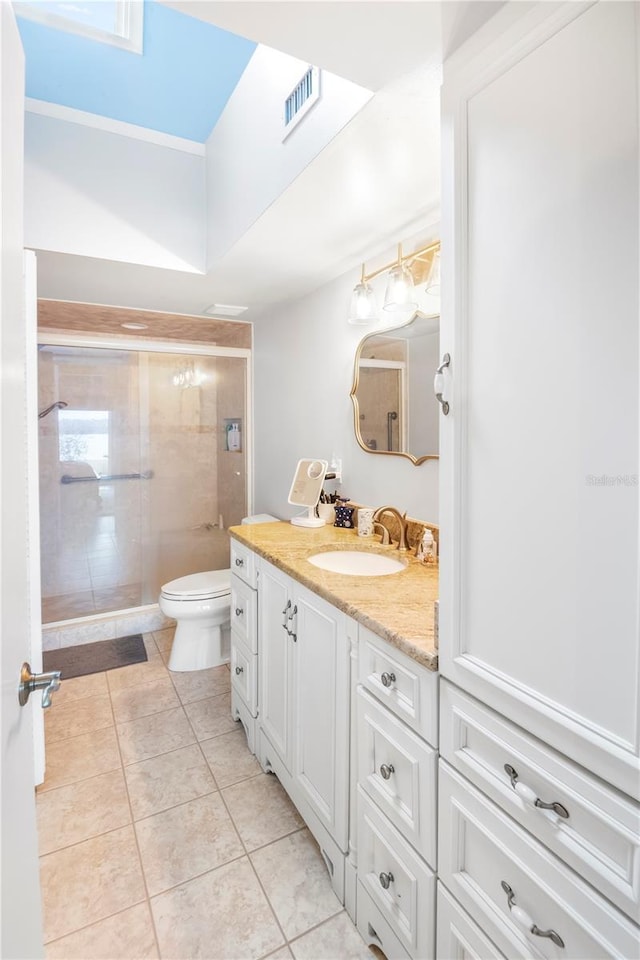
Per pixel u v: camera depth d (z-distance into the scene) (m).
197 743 1.99
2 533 0.63
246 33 0.85
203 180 2.17
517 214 0.71
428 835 0.97
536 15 0.66
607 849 0.63
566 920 0.69
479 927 0.85
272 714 1.75
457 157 0.80
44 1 1.52
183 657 2.62
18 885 0.65
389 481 1.91
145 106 1.94
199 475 3.57
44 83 1.79
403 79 0.97
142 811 1.62
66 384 3.08
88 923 1.24
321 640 1.38
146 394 3.36
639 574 0.57
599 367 0.61
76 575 3.14
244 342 3.25
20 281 0.82
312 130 1.27
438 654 0.92
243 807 1.65
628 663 0.58
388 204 1.50
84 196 1.91
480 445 0.80
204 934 1.22
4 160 0.68
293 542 1.88
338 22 0.82
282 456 2.82
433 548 1.60
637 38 0.54
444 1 0.75
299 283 2.32
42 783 1.74
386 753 1.10
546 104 0.66
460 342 0.82
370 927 1.18
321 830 1.40
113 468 3.26
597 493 0.61
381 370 1.93
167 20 1.61
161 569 3.44
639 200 0.55
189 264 2.13
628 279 0.57
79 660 2.74
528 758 0.73
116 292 2.49
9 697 0.65
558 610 0.67
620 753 0.59
